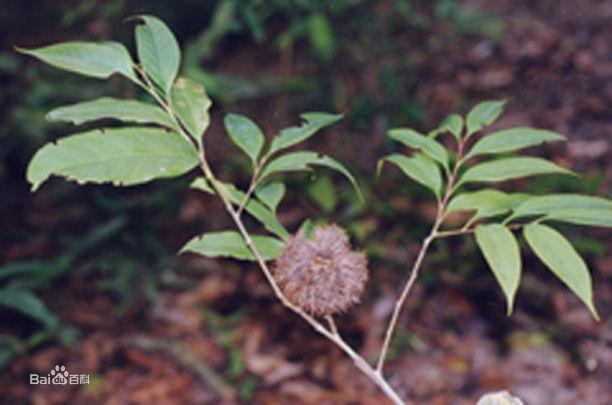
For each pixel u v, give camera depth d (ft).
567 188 7.23
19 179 7.93
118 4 7.95
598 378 6.01
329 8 9.39
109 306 6.68
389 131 2.77
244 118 2.64
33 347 6.32
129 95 8.01
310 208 7.45
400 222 7.27
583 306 6.55
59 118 2.34
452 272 6.88
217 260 7.10
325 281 2.38
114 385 6.05
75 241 7.08
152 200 7.52
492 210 2.51
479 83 9.53
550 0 11.09
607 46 10.12
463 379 6.05
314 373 6.12
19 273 6.88
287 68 9.26
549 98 9.28
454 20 10.39
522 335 6.34
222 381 6.07
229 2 8.39
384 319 6.48
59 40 9.12
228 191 2.49
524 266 6.89
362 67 9.52
